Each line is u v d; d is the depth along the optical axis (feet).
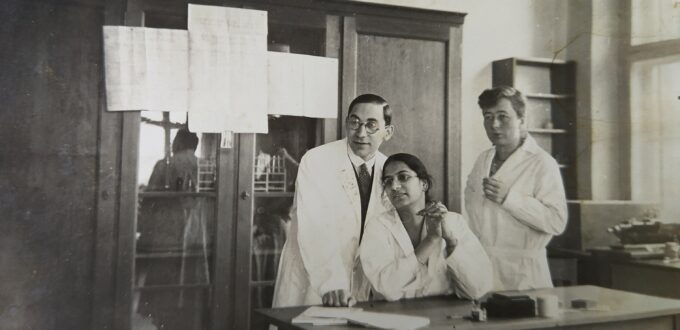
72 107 10.19
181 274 10.73
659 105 15.46
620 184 15.16
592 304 10.89
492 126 13.83
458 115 12.78
